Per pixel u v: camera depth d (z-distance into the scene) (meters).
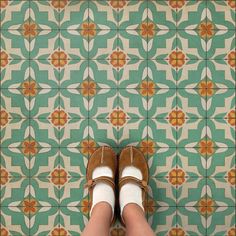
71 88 1.34
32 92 1.34
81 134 1.34
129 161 1.32
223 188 1.34
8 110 1.34
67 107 1.34
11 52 1.33
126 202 1.25
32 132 1.34
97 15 1.33
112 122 1.34
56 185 1.34
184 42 1.33
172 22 1.33
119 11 1.33
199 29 1.33
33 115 1.34
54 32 1.33
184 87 1.33
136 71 1.33
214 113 1.34
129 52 1.33
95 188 1.30
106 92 1.34
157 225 1.34
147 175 1.32
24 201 1.34
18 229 1.34
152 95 1.34
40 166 1.34
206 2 1.33
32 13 1.33
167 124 1.34
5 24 1.33
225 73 1.33
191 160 1.34
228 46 1.33
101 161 1.31
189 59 1.33
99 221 1.14
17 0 1.33
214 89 1.33
